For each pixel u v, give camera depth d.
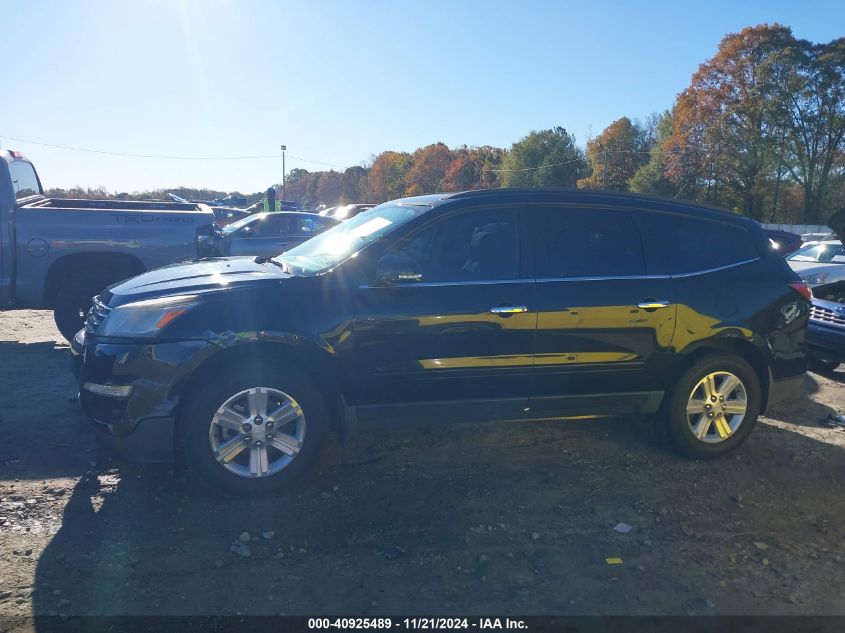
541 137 86.31
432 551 3.69
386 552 3.67
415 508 4.17
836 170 58.78
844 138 58.09
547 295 4.50
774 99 55.62
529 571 3.52
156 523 3.92
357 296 4.27
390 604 3.22
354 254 4.38
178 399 4.05
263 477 4.20
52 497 4.18
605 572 3.53
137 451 4.08
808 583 3.49
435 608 3.20
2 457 4.75
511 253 4.57
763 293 5.00
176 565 3.50
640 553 3.73
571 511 4.18
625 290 4.64
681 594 3.36
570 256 4.66
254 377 4.11
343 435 4.43
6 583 3.29
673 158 60.84
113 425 4.05
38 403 5.92
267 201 22.47
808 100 57.44
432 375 4.39
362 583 3.39
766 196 60.12
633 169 76.06
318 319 4.20
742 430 5.02
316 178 162.38
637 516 4.14
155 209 9.41
